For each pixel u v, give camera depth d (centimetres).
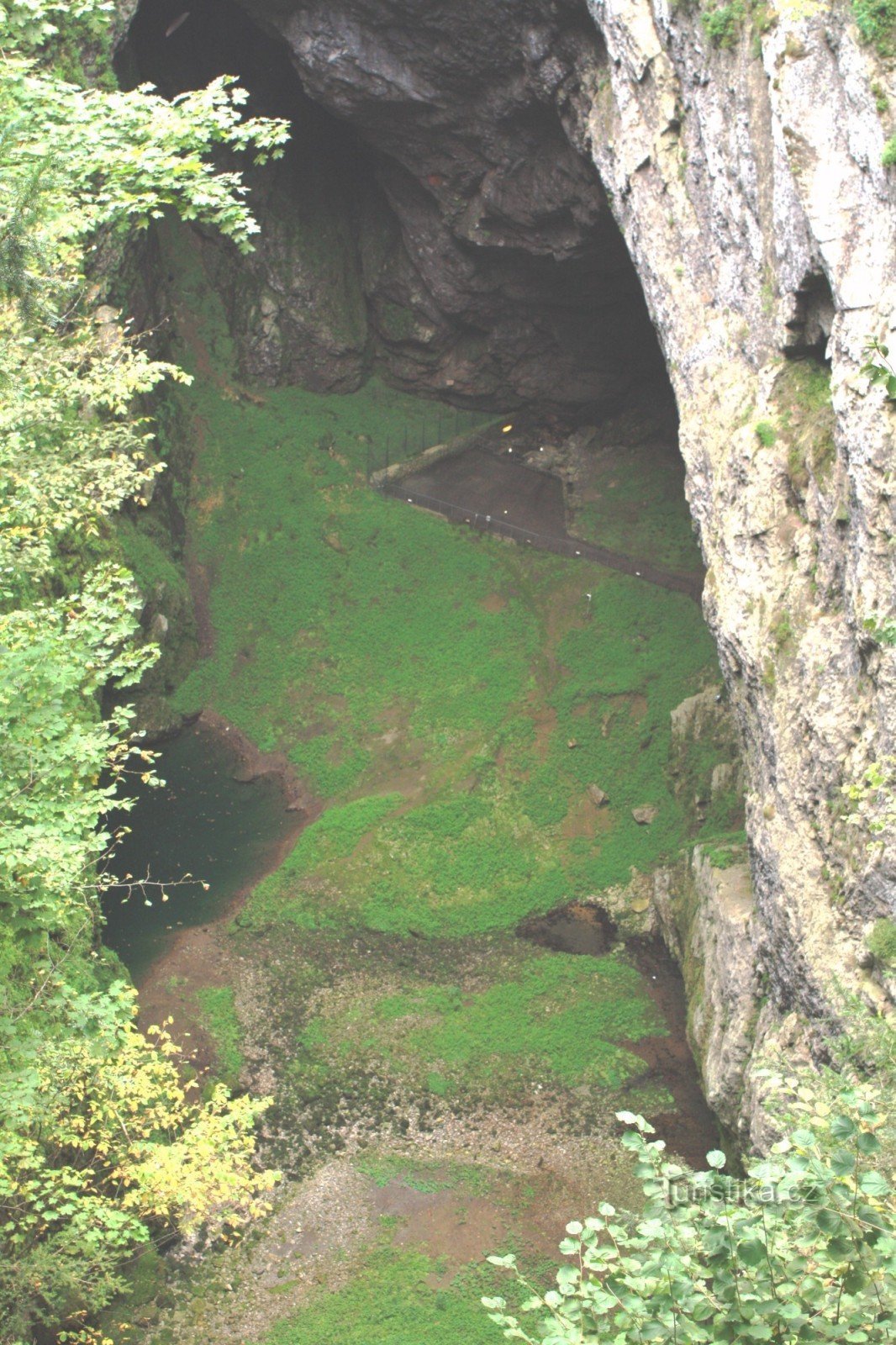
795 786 2859
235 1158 2153
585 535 5703
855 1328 827
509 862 4625
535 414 6250
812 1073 1797
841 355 2619
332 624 5481
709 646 5109
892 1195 981
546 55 4250
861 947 2567
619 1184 3375
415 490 5891
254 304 5991
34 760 1548
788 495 2983
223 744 5253
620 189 3741
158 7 5416
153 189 1950
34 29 1669
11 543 2055
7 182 1591
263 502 5750
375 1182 3378
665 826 4666
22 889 1609
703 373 3353
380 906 4466
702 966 3781
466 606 5466
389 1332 2930
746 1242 831
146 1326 2934
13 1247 2155
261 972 4191
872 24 2508
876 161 2520
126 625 1742
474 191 5366
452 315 6000
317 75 5047
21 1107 1548
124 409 2250
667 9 3259
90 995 1694
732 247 3192
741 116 3022
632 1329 866
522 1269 3097
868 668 2552
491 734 5019
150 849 4728
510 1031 3931
